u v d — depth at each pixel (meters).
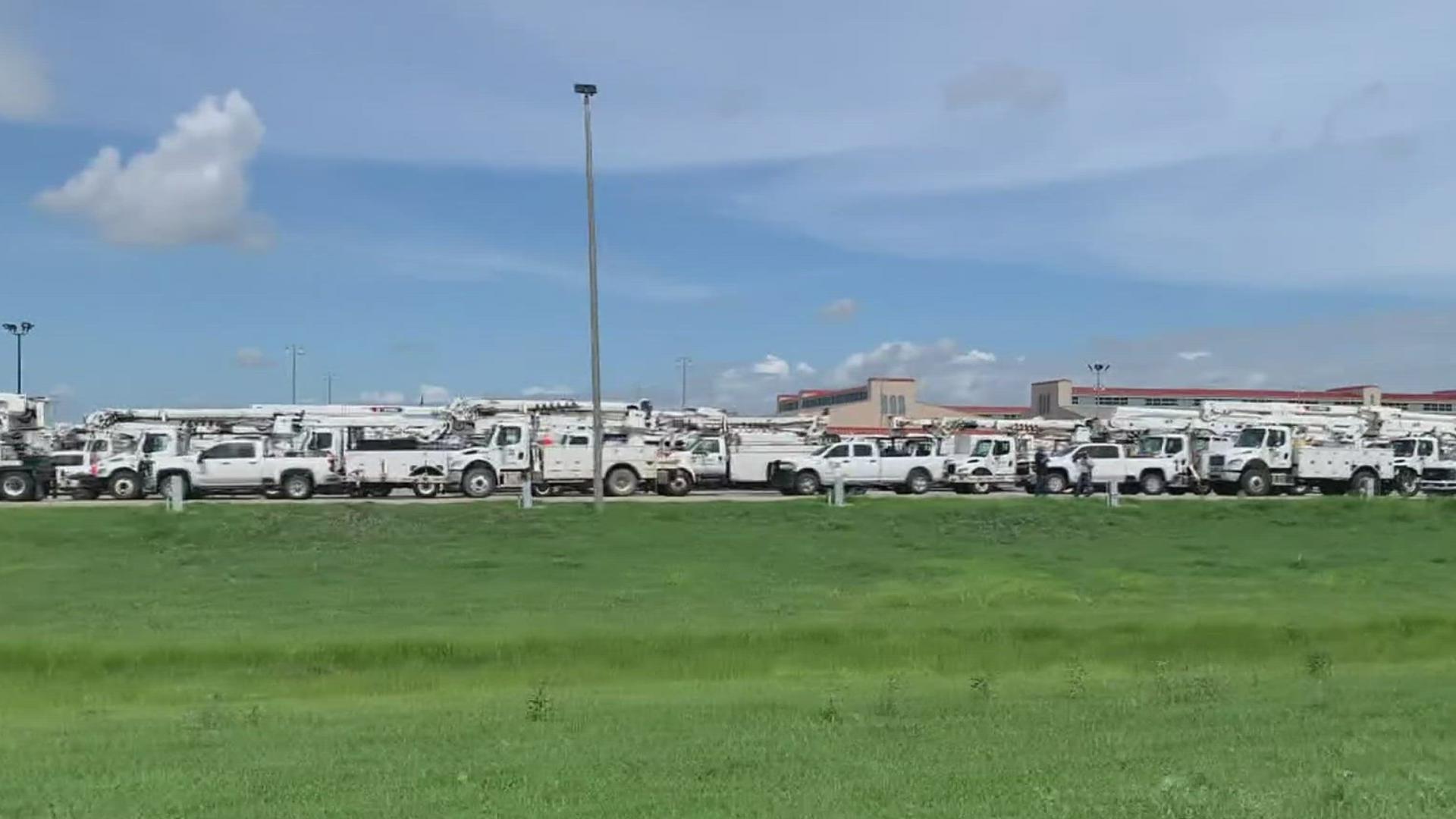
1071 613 16.45
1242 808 6.55
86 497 41.81
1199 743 8.70
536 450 42.22
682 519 30.88
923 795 7.00
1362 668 13.96
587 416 44.66
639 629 14.96
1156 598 18.42
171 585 19.94
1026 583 20.00
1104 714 10.26
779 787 7.29
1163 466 45.53
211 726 10.18
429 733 9.67
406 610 16.91
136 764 8.35
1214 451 45.62
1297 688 11.93
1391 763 7.85
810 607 17.23
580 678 13.30
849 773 7.71
